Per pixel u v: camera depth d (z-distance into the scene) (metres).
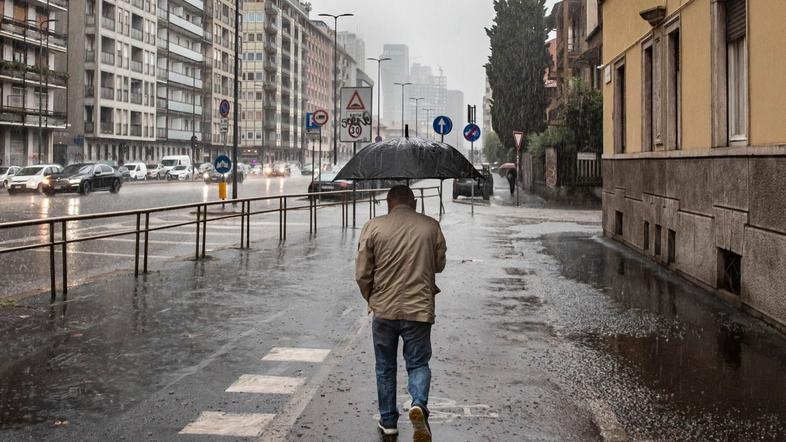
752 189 7.97
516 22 47.16
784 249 7.13
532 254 13.86
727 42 9.35
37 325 7.52
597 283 10.41
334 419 4.82
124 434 4.52
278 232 18.89
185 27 91.25
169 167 70.19
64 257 9.27
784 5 7.32
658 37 12.33
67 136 70.81
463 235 17.77
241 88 116.75
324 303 8.96
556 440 4.44
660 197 12.14
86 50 71.38
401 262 4.41
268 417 4.85
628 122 14.88
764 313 7.65
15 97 58.53
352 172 4.71
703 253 9.75
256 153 117.06
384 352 4.52
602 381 5.68
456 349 6.71
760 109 7.89
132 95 78.62
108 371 5.91
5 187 45.75
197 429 4.62
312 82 147.12
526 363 6.22
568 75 37.84
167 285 10.16
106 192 42.00
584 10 41.44
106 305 8.64
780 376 5.78
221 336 7.18
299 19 136.00
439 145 4.92
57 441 4.39
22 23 57.25
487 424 4.72
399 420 4.83
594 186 30.44
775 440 4.43
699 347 6.71
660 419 4.81
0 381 5.61
